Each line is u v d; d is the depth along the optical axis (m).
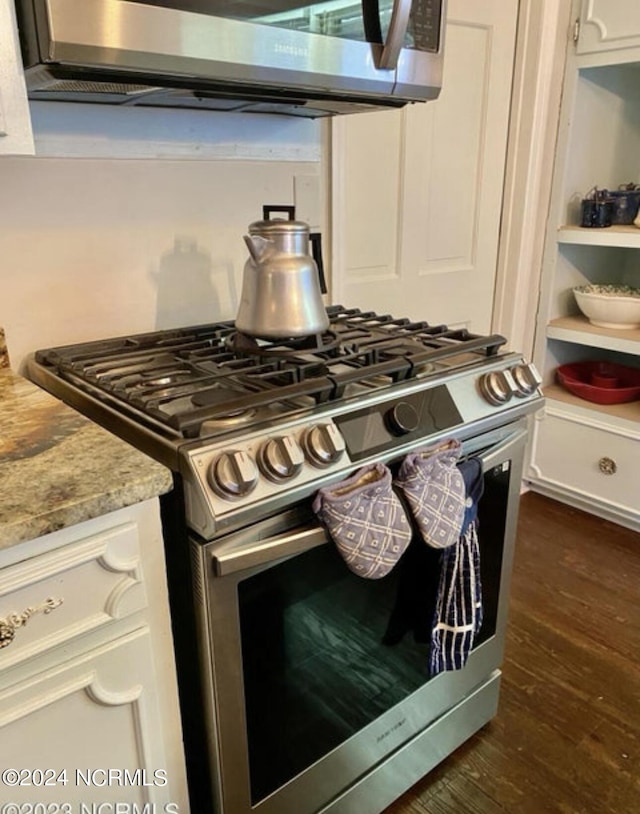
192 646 0.91
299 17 0.99
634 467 2.16
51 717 0.76
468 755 1.40
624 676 1.60
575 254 2.31
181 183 1.37
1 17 0.81
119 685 0.81
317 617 1.00
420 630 1.19
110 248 1.30
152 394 0.96
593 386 2.28
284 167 1.52
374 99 1.21
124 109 1.25
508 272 2.15
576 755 1.39
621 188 2.22
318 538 0.91
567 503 2.43
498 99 1.93
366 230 1.74
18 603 0.69
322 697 1.07
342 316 1.49
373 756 1.21
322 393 0.95
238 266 1.50
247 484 0.81
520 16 1.89
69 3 0.79
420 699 1.26
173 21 0.87
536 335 2.33
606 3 1.87
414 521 0.99
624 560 2.07
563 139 2.07
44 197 1.20
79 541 0.72
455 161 1.89
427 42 1.17
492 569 1.32
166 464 0.83
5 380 1.09
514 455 1.24
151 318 1.40
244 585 0.88
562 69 2.01
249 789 1.01
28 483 0.72
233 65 0.94
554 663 1.64
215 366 1.10
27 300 1.23
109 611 0.77
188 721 1.01
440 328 1.33
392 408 0.99
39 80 0.93
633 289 2.36
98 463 0.77
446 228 1.94
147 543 0.78
